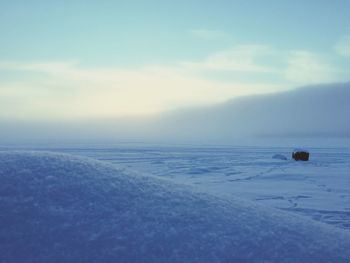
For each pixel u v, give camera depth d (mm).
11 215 1887
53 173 2320
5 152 2697
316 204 9211
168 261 1658
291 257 1796
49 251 1676
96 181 2307
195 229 1919
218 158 32250
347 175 17203
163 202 2186
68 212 1946
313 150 61781
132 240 1772
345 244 2070
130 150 52250
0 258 1633
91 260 1635
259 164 24719
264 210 2459
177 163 25453
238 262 1703
